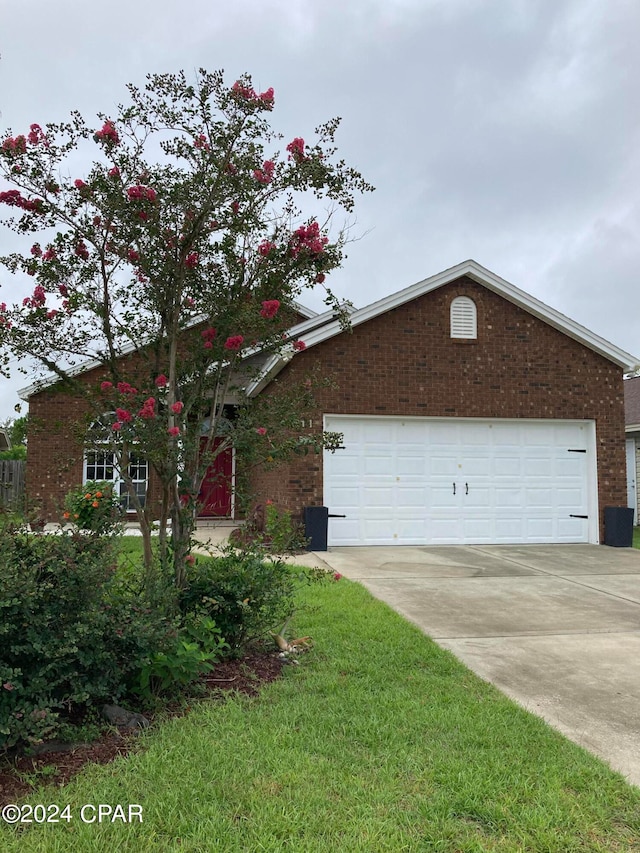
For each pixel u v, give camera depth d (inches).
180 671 161.9
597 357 512.1
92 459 204.7
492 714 162.2
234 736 144.3
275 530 251.9
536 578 356.5
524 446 501.4
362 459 475.8
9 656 133.0
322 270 207.5
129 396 179.6
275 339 207.5
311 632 233.6
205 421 215.2
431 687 181.5
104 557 149.4
